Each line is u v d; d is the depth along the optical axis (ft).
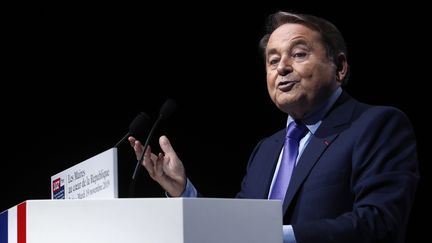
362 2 34.81
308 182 17.25
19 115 38.75
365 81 34.73
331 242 14.75
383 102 34.40
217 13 37.99
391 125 17.31
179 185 17.95
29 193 38.27
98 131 38.50
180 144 37.63
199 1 38.09
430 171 33.24
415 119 33.86
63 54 38.91
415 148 17.31
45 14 38.70
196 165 37.60
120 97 38.68
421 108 33.81
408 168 16.72
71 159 38.37
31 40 38.78
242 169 37.40
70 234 12.03
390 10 34.53
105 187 13.48
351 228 14.96
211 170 37.58
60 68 38.91
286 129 19.35
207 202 12.12
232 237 12.25
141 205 11.96
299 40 18.70
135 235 11.87
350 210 16.84
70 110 38.75
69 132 38.60
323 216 16.71
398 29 34.42
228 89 37.91
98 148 38.34
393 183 16.20
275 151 19.58
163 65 38.63
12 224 12.80
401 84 34.27
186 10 38.34
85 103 38.78
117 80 38.81
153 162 17.71
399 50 34.40
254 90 37.55
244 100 37.68
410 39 34.27
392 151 16.87
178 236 11.78
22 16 38.60
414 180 16.61
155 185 36.96
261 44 21.04
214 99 38.04
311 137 18.42
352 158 17.08
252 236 12.45
